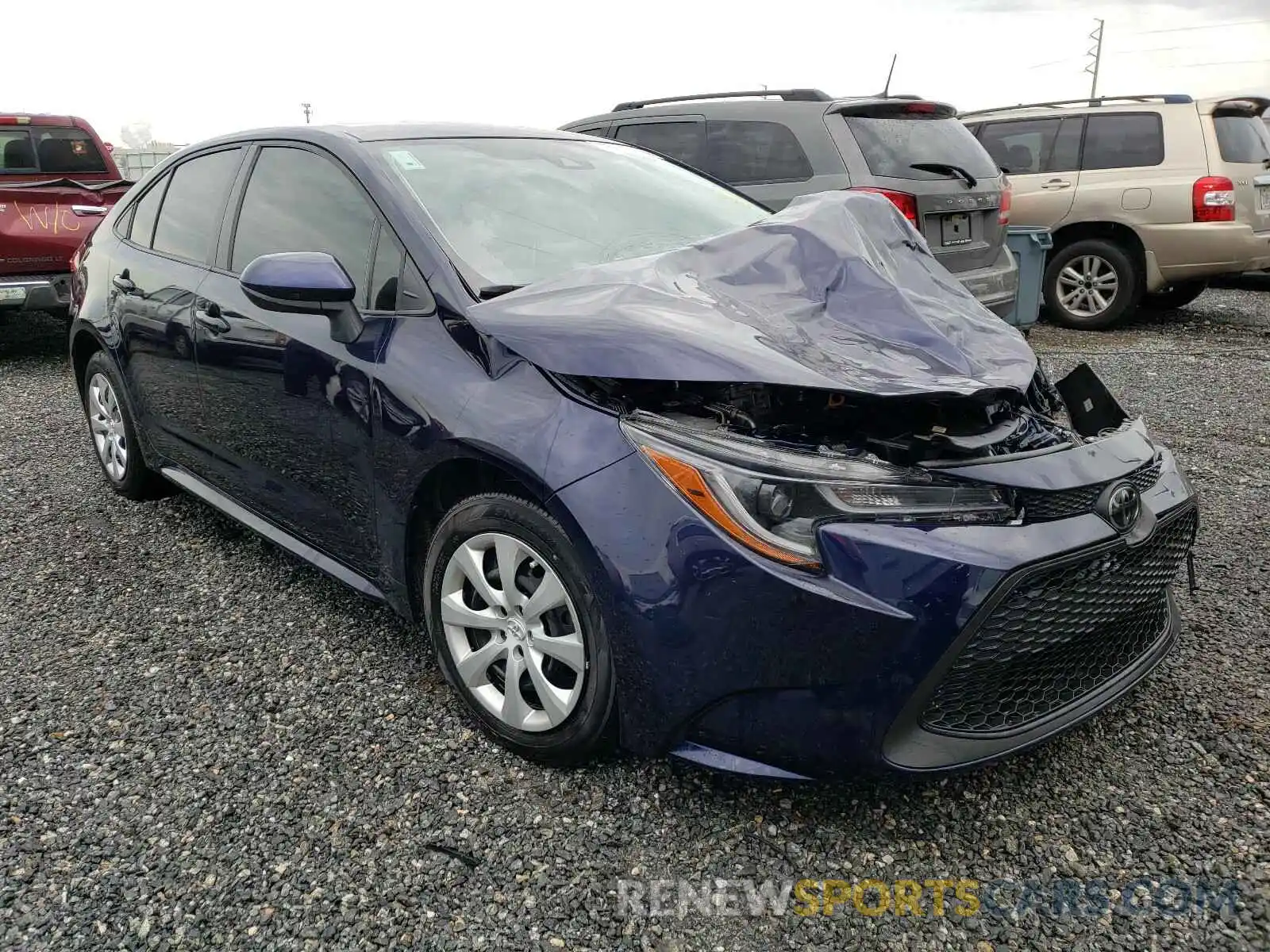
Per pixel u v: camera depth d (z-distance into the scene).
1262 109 7.96
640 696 2.09
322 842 2.16
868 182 5.89
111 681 2.82
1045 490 2.03
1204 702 2.64
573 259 2.80
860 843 2.15
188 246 3.58
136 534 3.93
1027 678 2.08
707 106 6.56
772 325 2.21
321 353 2.75
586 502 2.08
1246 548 3.62
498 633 2.42
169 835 2.19
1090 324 8.38
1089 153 8.23
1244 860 2.07
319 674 2.85
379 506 2.64
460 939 1.91
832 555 1.90
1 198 6.58
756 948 1.89
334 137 3.04
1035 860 2.09
